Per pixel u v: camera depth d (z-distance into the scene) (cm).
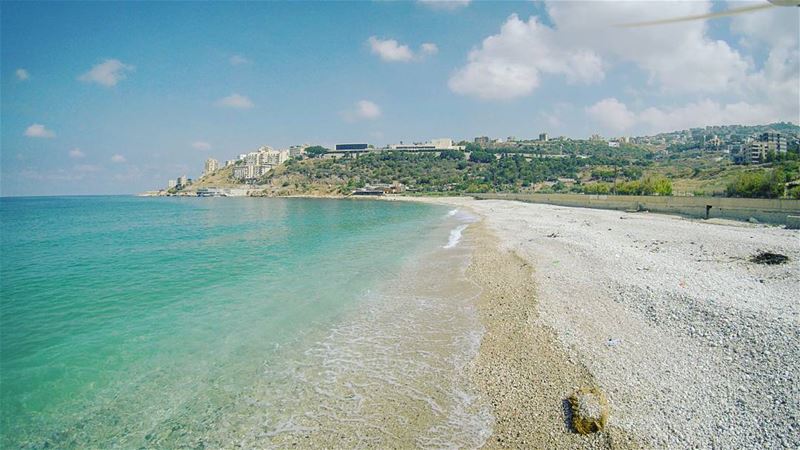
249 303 1477
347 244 2941
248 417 795
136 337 1172
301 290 1642
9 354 1059
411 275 1883
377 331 1205
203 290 1655
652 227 3170
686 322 1121
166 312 1383
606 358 960
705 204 4016
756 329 1027
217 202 13362
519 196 9738
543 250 2312
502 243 2745
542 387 862
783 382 801
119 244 3036
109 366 998
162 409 822
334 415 798
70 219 5769
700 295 1305
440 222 4844
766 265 1712
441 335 1168
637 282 1503
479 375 932
